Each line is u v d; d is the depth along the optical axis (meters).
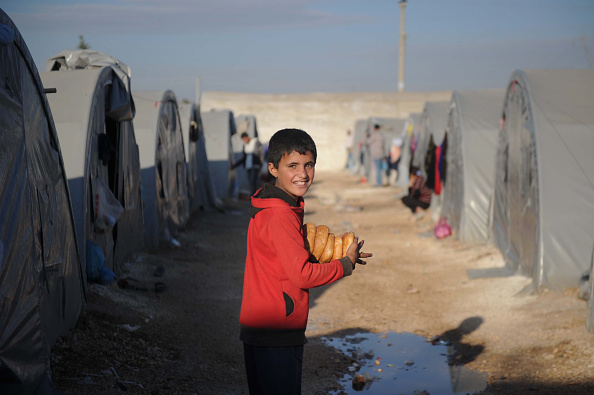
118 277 6.83
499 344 5.21
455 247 9.95
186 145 12.37
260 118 35.84
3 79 3.46
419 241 10.96
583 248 6.37
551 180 6.61
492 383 4.38
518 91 7.84
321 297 7.11
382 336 5.71
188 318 5.75
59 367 4.07
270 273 2.59
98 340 4.68
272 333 2.59
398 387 4.42
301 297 2.62
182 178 11.05
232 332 5.51
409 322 6.16
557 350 4.74
